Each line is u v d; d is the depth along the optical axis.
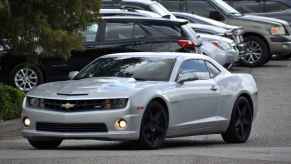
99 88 25.75
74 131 25.48
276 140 31.08
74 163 22.09
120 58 28.89
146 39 43.06
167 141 31.05
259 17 59.91
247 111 30.86
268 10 67.19
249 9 67.69
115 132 25.28
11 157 23.77
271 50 59.09
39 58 38.97
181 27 43.50
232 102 29.86
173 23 43.28
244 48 58.53
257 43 59.09
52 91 26.11
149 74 27.62
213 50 50.59
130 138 25.39
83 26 34.34
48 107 25.88
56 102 25.73
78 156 23.80
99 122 25.25
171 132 27.03
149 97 25.83
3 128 32.66
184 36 43.28
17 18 32.72
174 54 28.70
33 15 32.88
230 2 68.06
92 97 25.39
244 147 28.44
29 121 26.22
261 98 44.78
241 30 57.69
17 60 42.97
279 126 35.44
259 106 41.88
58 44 33.34
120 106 25.33
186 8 63.19
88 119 25.27
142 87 26.00
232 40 53.16
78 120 25.30
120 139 25.33
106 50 42.97
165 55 28.64
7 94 34.28
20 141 30.75
